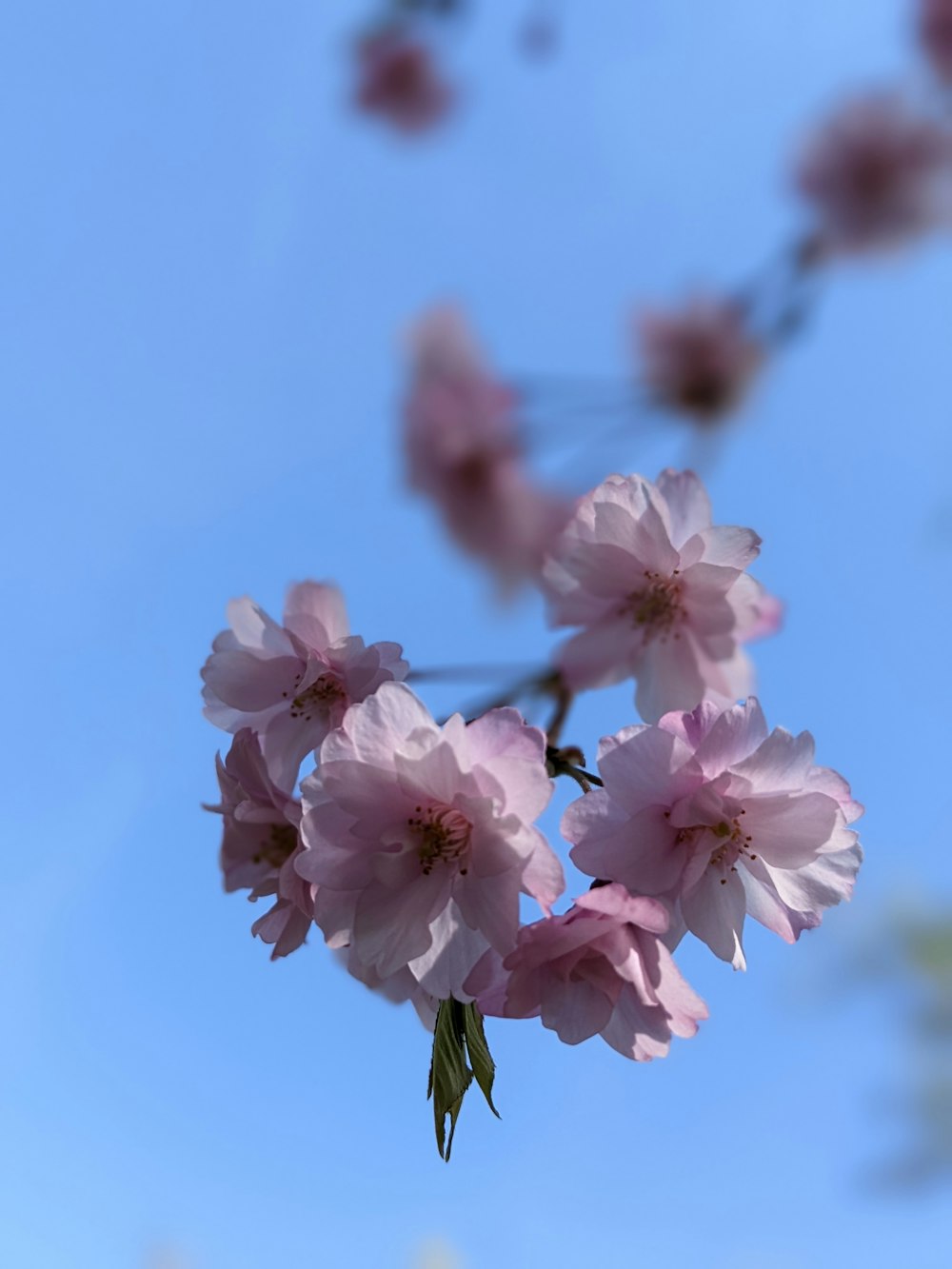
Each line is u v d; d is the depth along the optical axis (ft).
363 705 0.54
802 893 0.57
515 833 0.52
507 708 0.54
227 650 0.62
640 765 0.56
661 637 0.67
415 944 0.53
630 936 0.54
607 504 0.66
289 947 0.57
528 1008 0.53
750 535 0.65
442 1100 0.53
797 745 0.56
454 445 1.14
